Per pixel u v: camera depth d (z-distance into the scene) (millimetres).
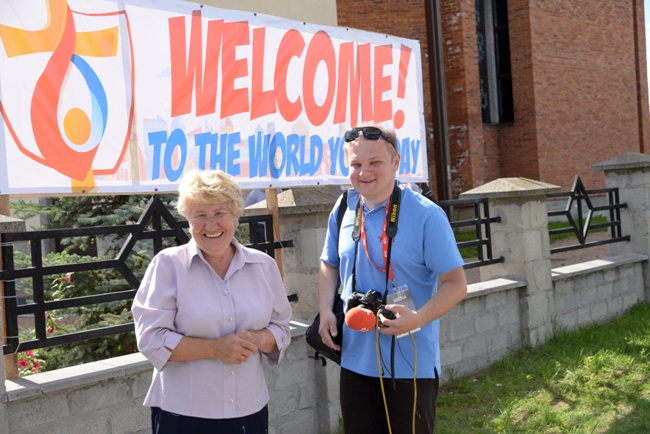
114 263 4242
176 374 2840
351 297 3121
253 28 5281
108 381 4012
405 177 6598
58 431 3783
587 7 18453
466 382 6242
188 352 2789
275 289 3072
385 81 6375
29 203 6242
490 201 7383
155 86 4695
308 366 5203
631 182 9102
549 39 17469
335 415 5250
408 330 3004
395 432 3195
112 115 4473
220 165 5066
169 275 2855
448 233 3148
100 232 4172
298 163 5602
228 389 2848
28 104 4078
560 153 17672
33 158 4094
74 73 4289
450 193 12477
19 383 3711
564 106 17812
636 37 20219
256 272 2992
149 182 4656
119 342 5594
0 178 3945
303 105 5648
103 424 3984
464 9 16078
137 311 2844
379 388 3252
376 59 6285
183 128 4848
